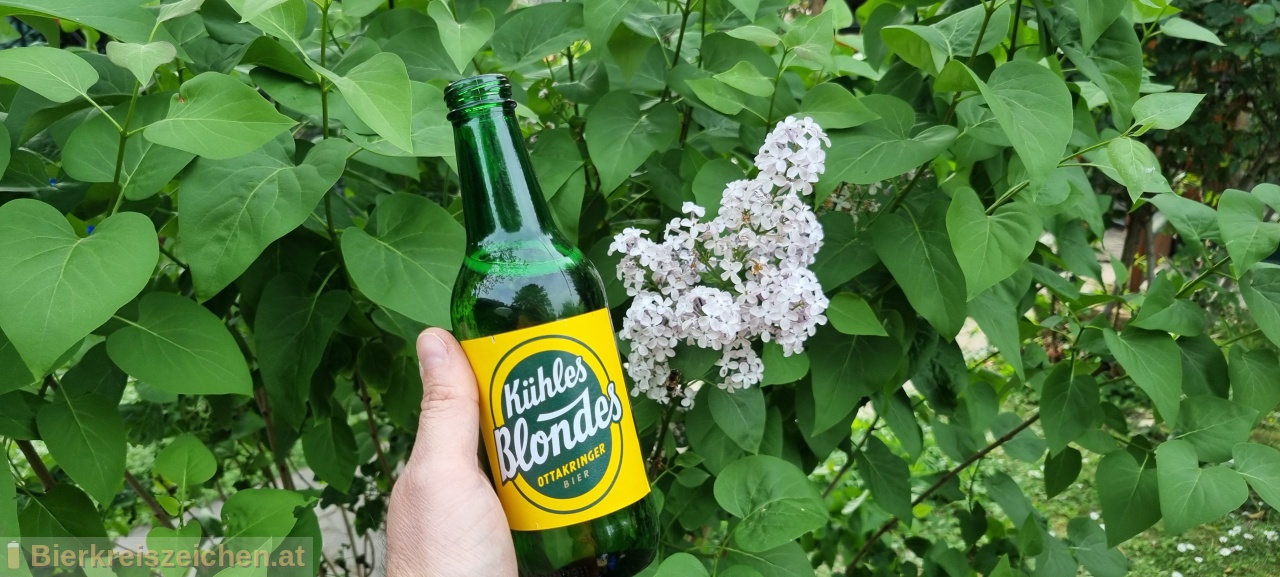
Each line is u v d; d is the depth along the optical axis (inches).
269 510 13.6
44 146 15.8
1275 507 15.2
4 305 9.9
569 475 11.4
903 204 16.0
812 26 15.4
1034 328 20.2
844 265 15.6
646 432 18.4
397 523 12.9
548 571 11.9
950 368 18.9
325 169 13.0
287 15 13.6
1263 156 50.3
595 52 15.4
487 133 11.5
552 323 11.3
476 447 13.0
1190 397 17.3
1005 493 23.2
